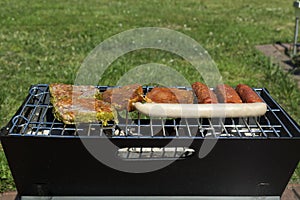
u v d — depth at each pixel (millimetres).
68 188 880
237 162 853
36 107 915
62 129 855
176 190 892
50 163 844
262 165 858
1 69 1688
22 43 2105
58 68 1723
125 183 877
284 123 891
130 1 3715
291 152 838
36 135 810
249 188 894
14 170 852
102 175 863
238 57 1957
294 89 1522
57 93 919
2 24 2541
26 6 3238
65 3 3465
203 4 3680
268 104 965
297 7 1955
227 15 3131
